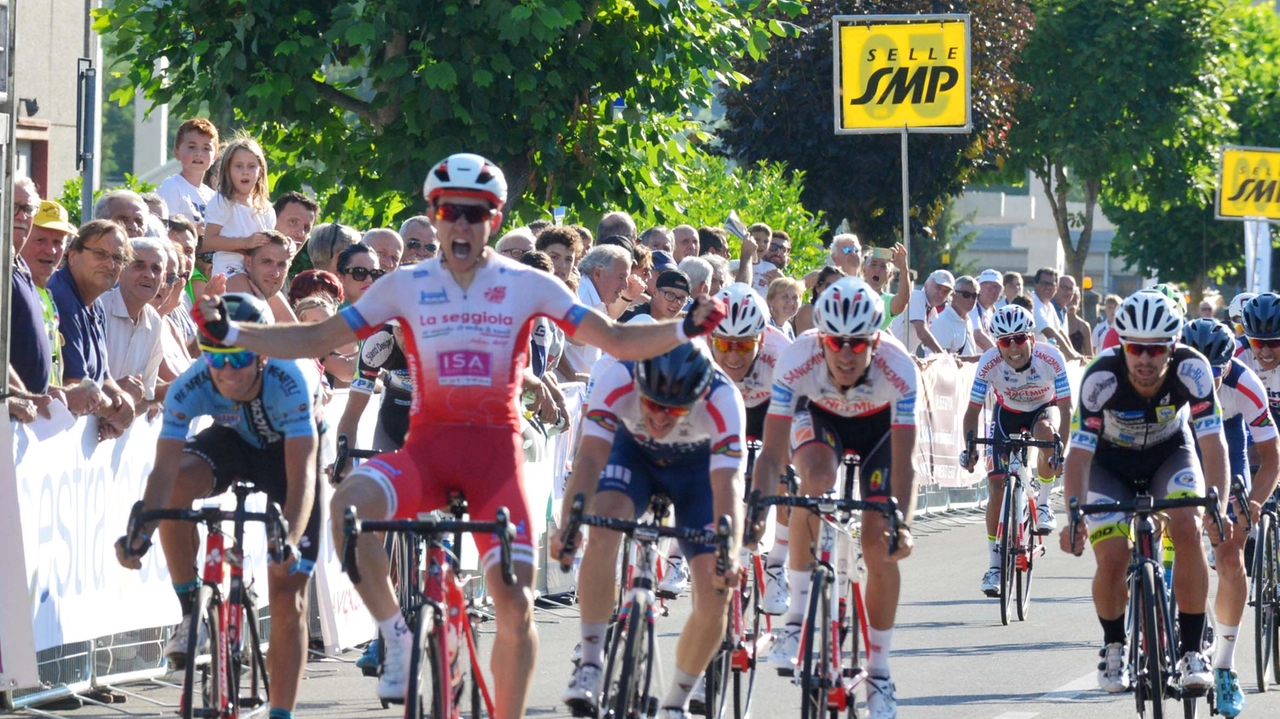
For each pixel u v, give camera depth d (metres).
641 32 40.31
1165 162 111.06
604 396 17.55
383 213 41.47
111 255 21.44
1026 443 31.23
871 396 19.41
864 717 19.92
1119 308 19.75
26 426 18.92
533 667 15.83
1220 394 23.19
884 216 81.00
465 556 27.47
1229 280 151.00
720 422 17.11
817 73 76.94
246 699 17.23
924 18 44.50
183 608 17.23
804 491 19.95
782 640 20.45
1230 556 21.36
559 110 39.25
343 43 38.56
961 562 37.88
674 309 25.42
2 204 18.47
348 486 15.40
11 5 18.47
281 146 41.88
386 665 16.02
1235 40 113.62
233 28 38.50
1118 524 20.23
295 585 16.86
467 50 37.62
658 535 15.84
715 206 51.78
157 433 22.08
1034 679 23.80
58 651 19.78
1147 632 18.83
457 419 15.84
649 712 16.83
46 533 19.39
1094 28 108.69
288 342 15.58
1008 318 32.88
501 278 15.95
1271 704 22.70
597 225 41.22
